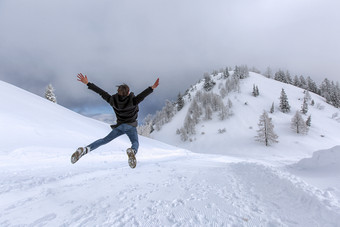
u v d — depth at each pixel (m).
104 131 24.47
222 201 4.01
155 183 5.52
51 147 12.12
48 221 3.16
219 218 3.27
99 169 8.59
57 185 5.38
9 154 9.54
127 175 6.66
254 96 120.50
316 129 84.75
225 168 7.91
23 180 5.82
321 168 6.12
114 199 4.14
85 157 12.15
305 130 77.50
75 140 15.48
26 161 9.31
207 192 4.61
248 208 3.67
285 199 3.94
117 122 3.44
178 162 11.39
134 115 3.39
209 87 146.00
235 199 4.13
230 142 81.25
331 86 141.50
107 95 3.30
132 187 5.08
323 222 2.98
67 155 11.57
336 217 2.99
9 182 5.54
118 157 13.77
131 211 3.53
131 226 3.00
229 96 125.44
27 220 3.19
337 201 3.59
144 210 3.57
